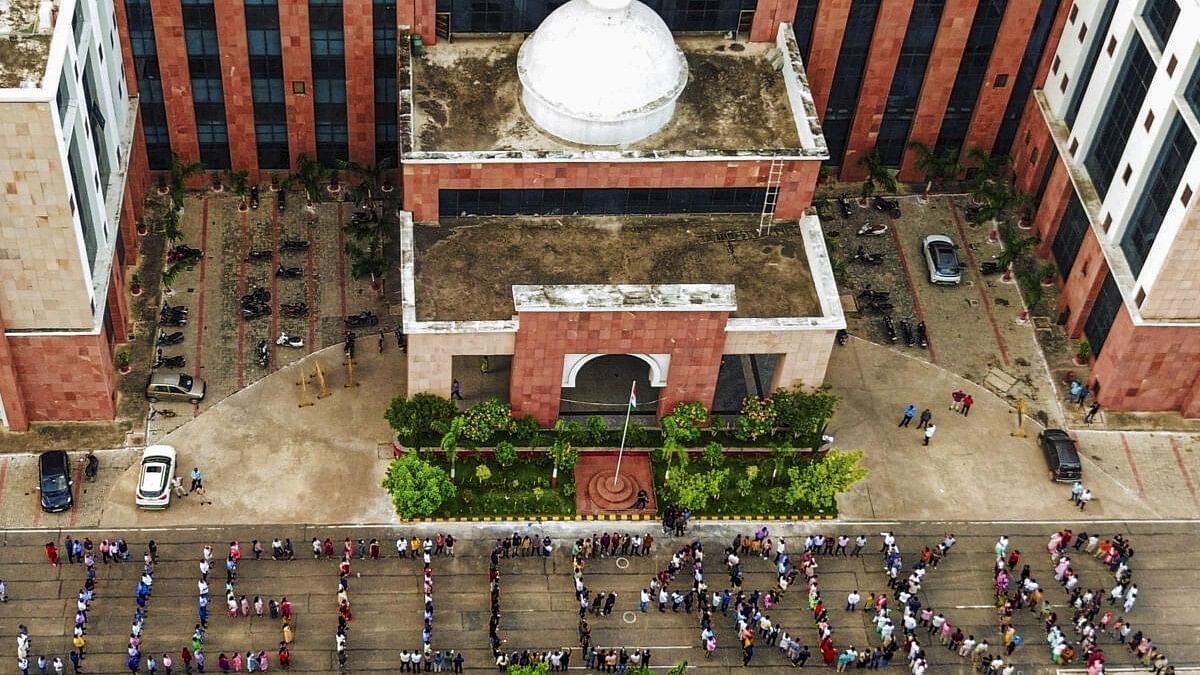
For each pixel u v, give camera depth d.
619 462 90.00
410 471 86.31
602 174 89.94
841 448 94.12
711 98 94.31
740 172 90.94
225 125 102.12
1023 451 94.94
